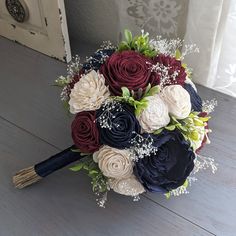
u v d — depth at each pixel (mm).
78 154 511
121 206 520
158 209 514
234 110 618
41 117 630
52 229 503
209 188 529
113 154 442
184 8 612
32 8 702
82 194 534
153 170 449
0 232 503
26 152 583
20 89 681
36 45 750
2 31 787
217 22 555
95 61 478
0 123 624
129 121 430
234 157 558
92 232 499
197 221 500
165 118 435
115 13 720
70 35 798
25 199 533
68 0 761
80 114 449
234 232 489
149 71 445
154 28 669
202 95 638
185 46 574
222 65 624
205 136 505
